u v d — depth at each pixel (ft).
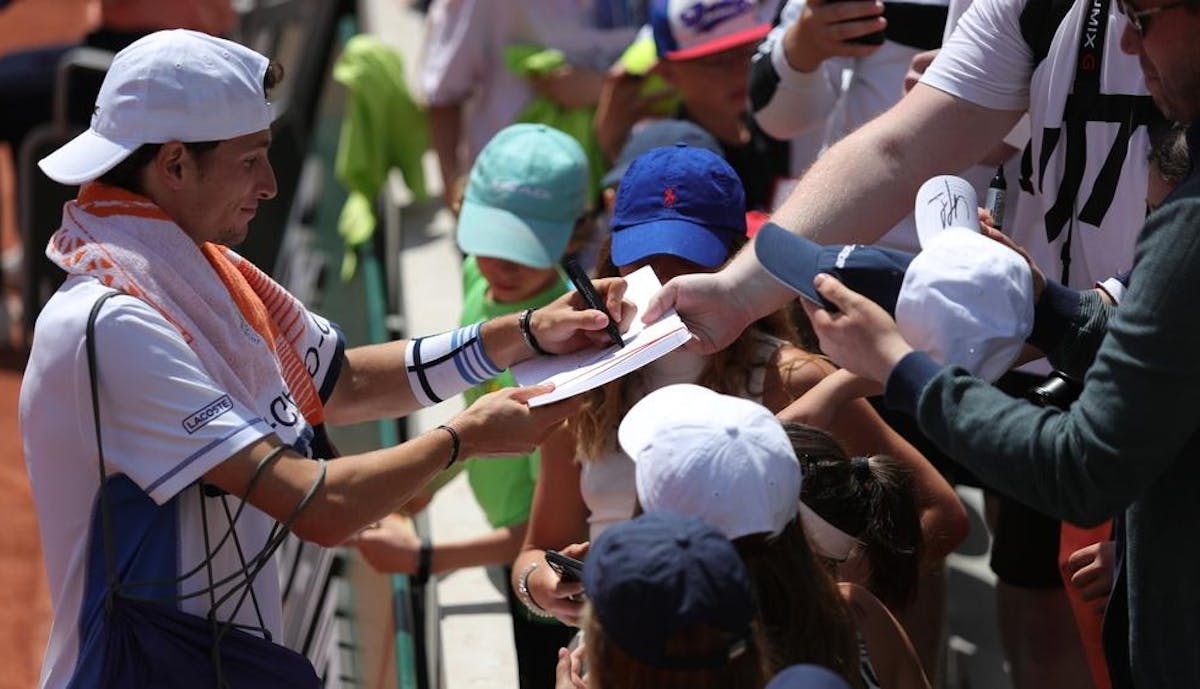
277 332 19.26
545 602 20.12
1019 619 24.47
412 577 25.14
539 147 25.90
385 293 42.45
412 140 42.83
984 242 14.28
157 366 16.44
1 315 52.85
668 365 19.61
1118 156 18.19
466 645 23.73
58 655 17.76
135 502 16.98
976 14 18.72
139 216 17.02
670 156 20.42
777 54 24.67
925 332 14.06
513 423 17.88
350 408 20.36
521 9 36.32
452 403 32.07
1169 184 15.87
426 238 41.04
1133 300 13.14
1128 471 13.10
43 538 17.65
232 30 55.77
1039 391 16.96
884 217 18.43
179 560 17.04
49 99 49.24
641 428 14.62
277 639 18.34
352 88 41.57
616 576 12.67
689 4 28.63
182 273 17.10
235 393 17.24
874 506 17.56
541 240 25.55
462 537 26.78
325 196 45.55
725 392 19.70
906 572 17.99
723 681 12.77
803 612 14.16
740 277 17.89
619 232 20.43
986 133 18.85
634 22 36.58
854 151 18.49
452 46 37.45
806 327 22.61
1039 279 15.37
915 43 23.76
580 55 36.17
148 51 16.92
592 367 18.25
